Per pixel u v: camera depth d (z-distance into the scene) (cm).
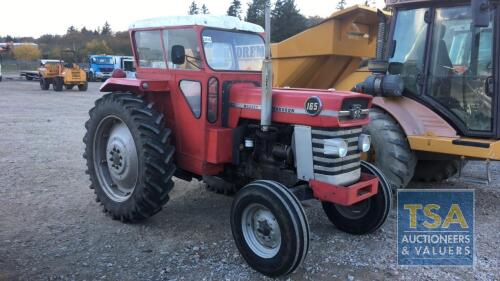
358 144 410
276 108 416
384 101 576
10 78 3688
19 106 1605
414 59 572
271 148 437
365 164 458
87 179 650
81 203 548
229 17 465
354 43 714
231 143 447
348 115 383
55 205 539
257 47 484
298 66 730
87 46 6375
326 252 424
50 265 388
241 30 467
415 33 573
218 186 542
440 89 550
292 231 355
